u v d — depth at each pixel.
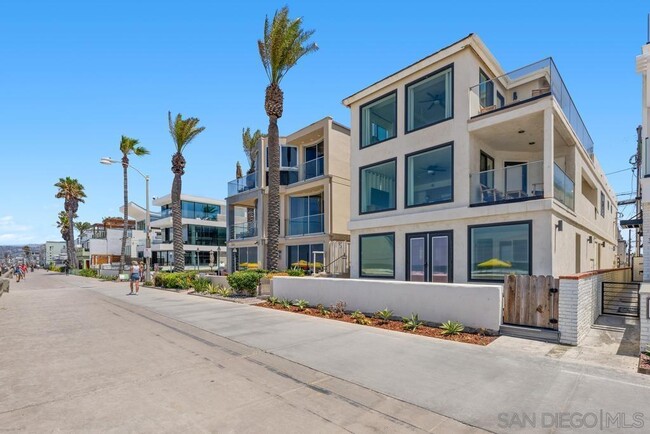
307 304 13.26
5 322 11.66
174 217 29.36
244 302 15.42
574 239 14.21
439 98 14.64
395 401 5.14
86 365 6.86
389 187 16.30
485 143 14.80
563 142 14.56
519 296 8.82
